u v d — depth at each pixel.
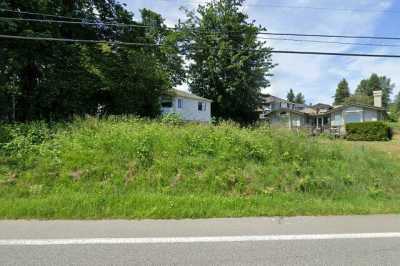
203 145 8.96
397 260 3.75
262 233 4.66
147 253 3.88
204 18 40.34
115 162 7.87
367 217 5.57
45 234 4.49
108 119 11.13
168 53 39.28
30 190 6.54
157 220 5.23
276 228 4.90
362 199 6.87
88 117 11.08
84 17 19.69
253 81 40.53
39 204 5.63
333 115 45.41
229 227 4.92
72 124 10.09
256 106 43.31
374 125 28.56
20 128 9.22
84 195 6.24
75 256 3.78
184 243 4.22
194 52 41.44
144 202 5.94
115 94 21.00
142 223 5.05
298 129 11.02
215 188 7.15
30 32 15.02
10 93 16.67
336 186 7.46
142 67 21.44
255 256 3.83
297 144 9.59
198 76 42.62
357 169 8.64
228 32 40.00
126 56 21.48
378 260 3.75
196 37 40.47
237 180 7.40
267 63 40.56
